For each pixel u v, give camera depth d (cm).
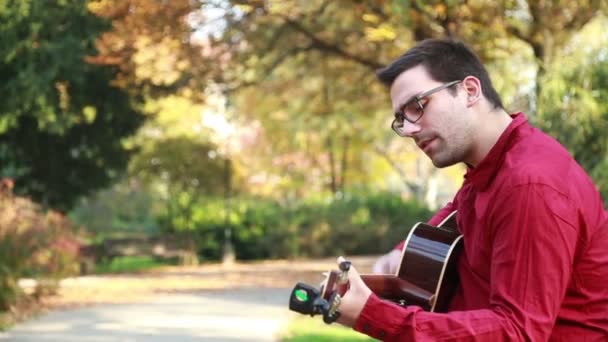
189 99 1969
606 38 1086
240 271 2248
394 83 285
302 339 949
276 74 2248
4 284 1235
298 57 2077
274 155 3819
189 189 2716
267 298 1484
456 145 279
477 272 285
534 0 1376
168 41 1688
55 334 1038
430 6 1365
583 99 958
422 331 255
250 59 1986
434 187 4125
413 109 280
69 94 2002
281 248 2778
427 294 316
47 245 1349
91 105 2038
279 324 1119
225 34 1822
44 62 1922
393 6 1338
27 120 2097
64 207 2284
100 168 2266
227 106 2389
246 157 3834
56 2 1916
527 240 255
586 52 1010
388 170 3950
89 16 1930
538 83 1024
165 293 1583
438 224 351
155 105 2588
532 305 253
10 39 1880
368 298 259
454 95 279
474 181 278
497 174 273
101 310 1292
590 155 972
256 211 2809
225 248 2689
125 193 3180
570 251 257
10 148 2159
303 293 251
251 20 1800
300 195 3941
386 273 366
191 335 1026
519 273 255
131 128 2203
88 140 2167
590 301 270
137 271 2297
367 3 1527
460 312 259
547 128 974
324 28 1897
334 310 255
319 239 2809
